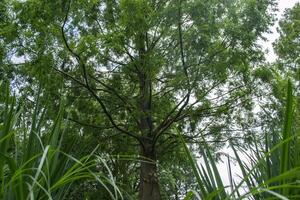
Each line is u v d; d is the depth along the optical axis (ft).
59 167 8.74
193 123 54.85
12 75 47.42
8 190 7.87
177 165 55.57
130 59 51.62
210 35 48.26
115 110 54.95
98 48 46.44
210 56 48.37
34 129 8.83
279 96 49.78
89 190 44.34
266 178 9.34
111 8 50.60
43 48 46.73
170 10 47.11
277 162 9.46
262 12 48.70
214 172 9.19
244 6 48.67
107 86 52.26
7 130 8.21
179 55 49.19
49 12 44.88
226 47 48.88
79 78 51.65
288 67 59.77
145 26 47.19
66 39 48.39
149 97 52.95
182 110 54.19
